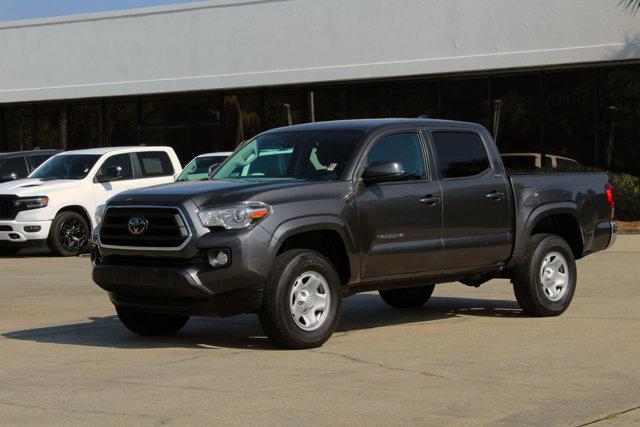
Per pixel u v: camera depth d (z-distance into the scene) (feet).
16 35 121.80
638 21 89.30
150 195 33.24
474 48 96.78
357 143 35.24
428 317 40.70
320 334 33.04
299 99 108.78
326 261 33.24
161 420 23.70
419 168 36.52
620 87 93.30
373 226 34.55
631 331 36.04
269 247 31.89
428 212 36.09
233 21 108.88
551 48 93.20
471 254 37.50
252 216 31.81
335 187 33.88
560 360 30.68
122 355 32.60
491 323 38.63
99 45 116.98
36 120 125.18
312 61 104.88
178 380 28.25
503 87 98.02
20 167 80.28
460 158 37.83
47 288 53.26
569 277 40.45
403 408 24.67
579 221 41.04
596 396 25.84
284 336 32.27
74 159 75.77
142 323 36.06
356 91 105.29
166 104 116.57
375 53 101.55
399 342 34.40
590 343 33.63
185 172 74.02
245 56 108.47
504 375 28.50
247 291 31.91
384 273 35.14
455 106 100.37
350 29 102.68
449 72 98.27
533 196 39.47
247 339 35.63
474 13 96.63
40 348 34.19
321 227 33.09
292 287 32.27
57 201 71.97
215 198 32.19
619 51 89.92
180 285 31.71
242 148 38.14
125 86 115.44
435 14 98.48
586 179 41.68
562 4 92.68
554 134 96.07
